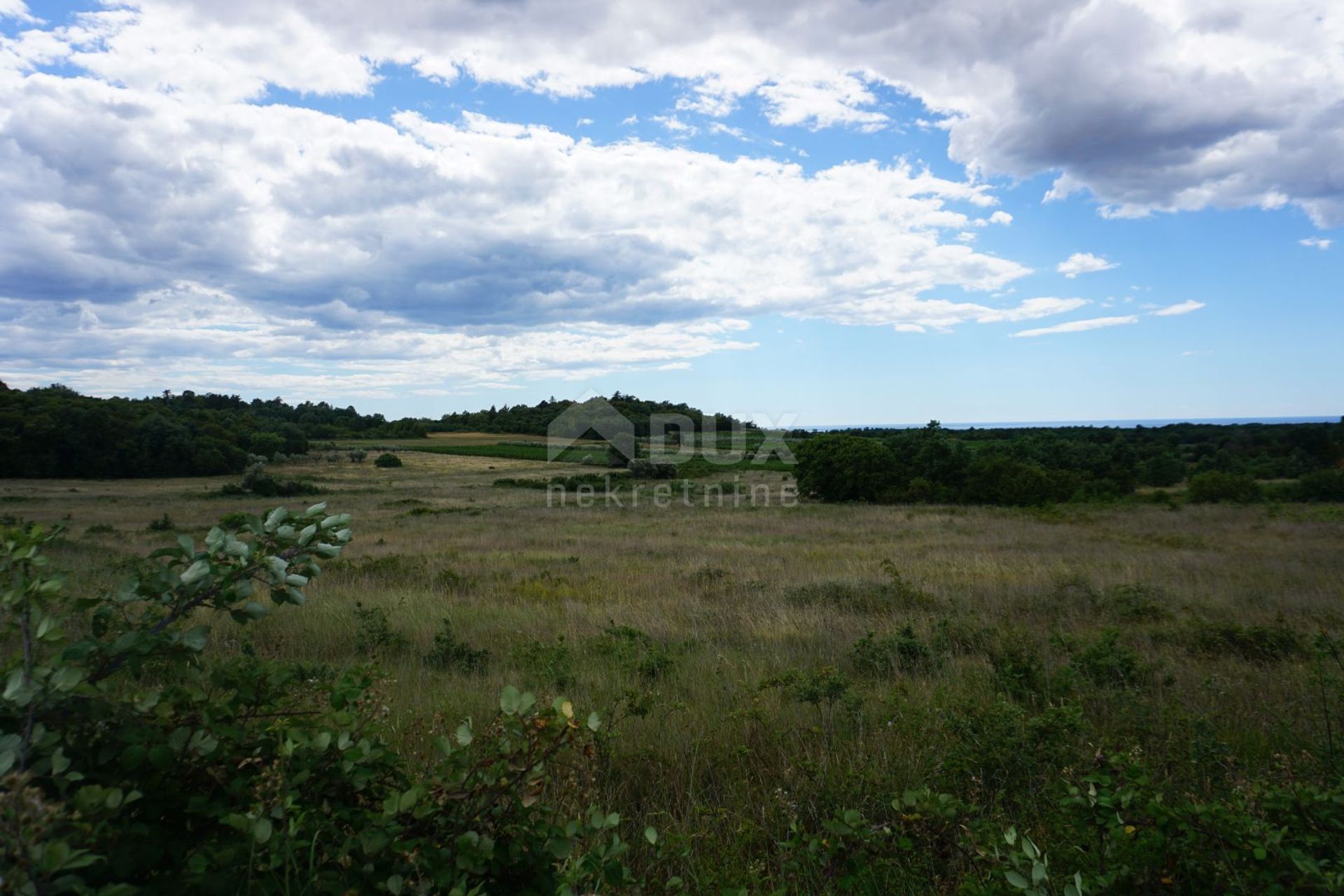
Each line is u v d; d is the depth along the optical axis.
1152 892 2.35
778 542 19.38
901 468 35.66
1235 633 7.27
